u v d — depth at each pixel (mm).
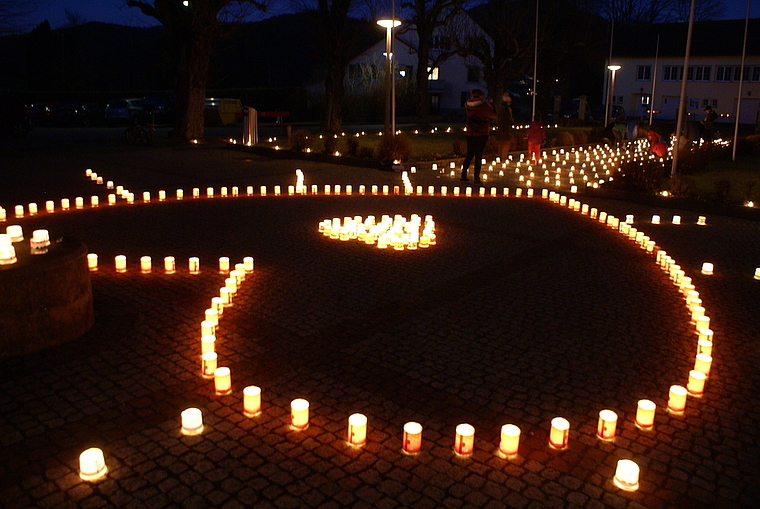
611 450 3918
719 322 6168
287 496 3408
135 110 39000
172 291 6664
